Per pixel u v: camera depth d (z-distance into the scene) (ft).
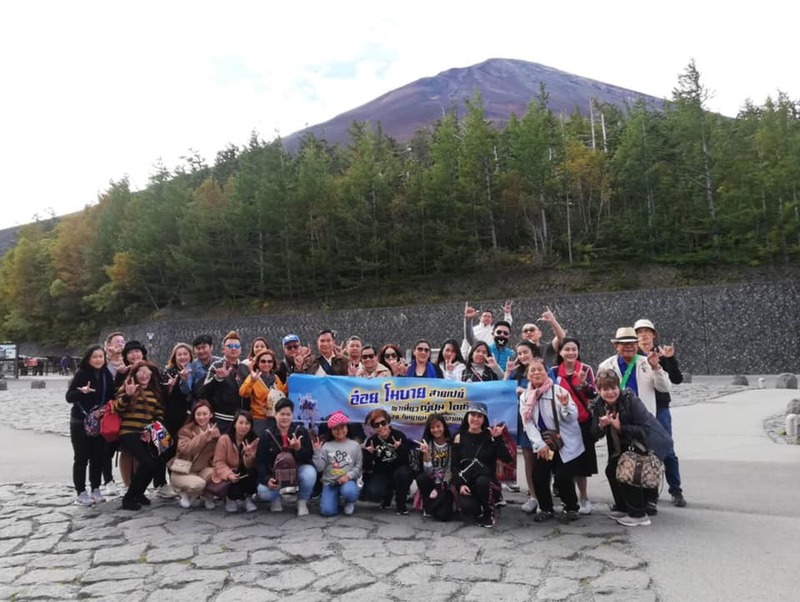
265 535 21.84
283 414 24.34
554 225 151.94
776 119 140.46
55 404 79.05
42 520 24.38
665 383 24.41
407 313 131.85
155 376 26.66
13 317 222.28
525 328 29.07
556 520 23.35
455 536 21.50
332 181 165.89
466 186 144.15
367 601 15.78
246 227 161.79
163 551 20.20
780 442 39.32
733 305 107.24
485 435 23.82
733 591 16.14
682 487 27.96
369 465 25.20
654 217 133.80
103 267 186.29
